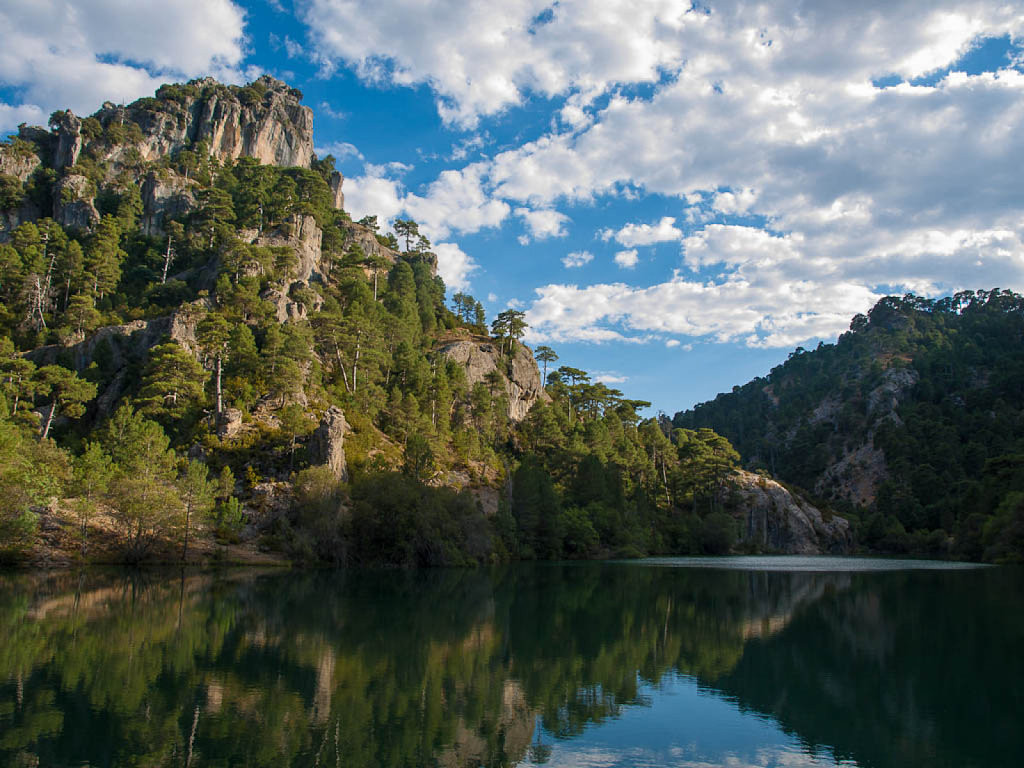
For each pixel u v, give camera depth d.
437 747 20.48
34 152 192.38
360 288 155.38
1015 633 41.84
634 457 160.25
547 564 106.19
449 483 112.88
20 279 130.50
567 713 24.50
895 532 172.38
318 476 85.44
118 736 20.41
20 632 35.44
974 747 20.94
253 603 48.91
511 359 183.88
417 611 48.22
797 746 21.08
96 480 70.00
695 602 56.75
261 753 19.47
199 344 105.50
